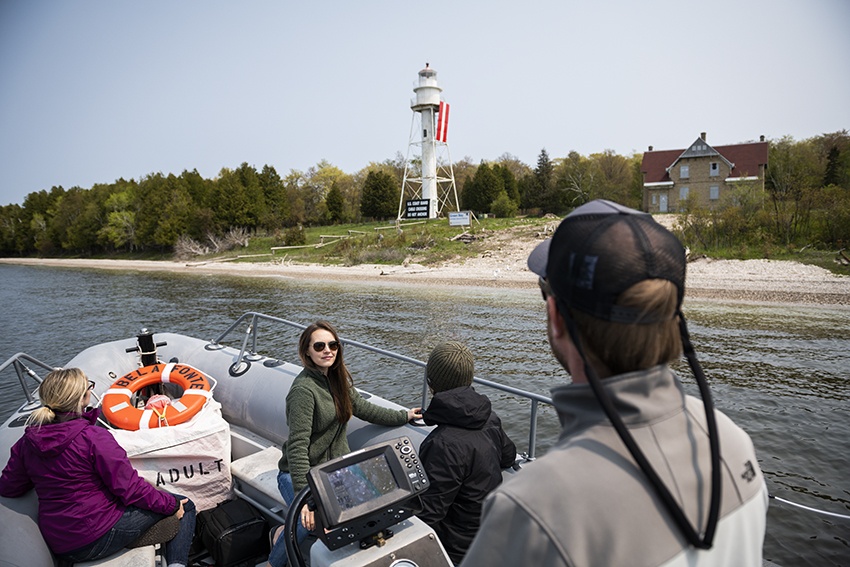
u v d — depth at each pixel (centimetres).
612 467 79
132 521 268
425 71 5262
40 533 262
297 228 5022
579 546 74
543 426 857
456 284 2625
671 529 76
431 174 5388
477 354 1308
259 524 316
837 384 1064
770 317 1705
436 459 227
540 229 3962
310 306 2152
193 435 334
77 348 1645
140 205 6775
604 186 6244
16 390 1185
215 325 1855
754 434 840
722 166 5038
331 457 302
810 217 2784
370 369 1188
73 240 7400
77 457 257
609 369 86
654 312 81
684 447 83
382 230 4662
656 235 85
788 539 567
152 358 433
